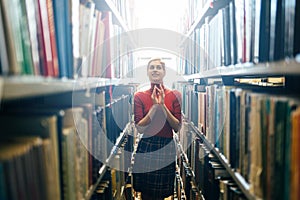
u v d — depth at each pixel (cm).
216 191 172
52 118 80
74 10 104
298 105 73
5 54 63
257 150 96
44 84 71
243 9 121
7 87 53
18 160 62
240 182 112
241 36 125
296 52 80
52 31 88
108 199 182
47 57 84
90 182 128
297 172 70
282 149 78
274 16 92
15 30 66
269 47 98
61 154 88
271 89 124
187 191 285
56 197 84
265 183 89
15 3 67
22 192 64
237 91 121
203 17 231
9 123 78
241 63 124
